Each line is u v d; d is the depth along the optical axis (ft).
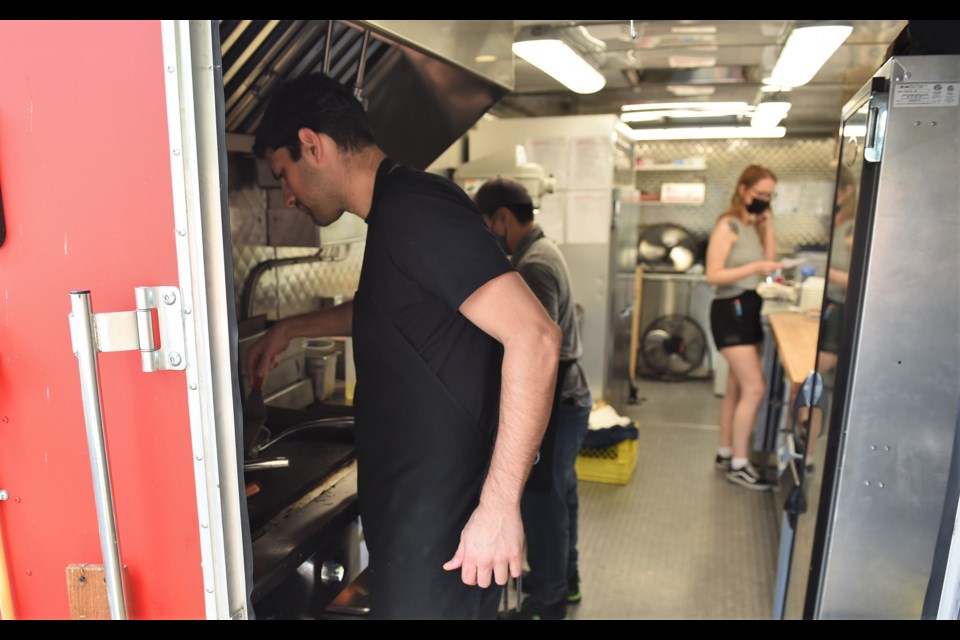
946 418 5.28
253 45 6.12
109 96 3.25
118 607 3.46
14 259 3.49
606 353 14.96
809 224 22.77
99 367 3.48
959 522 4.26
